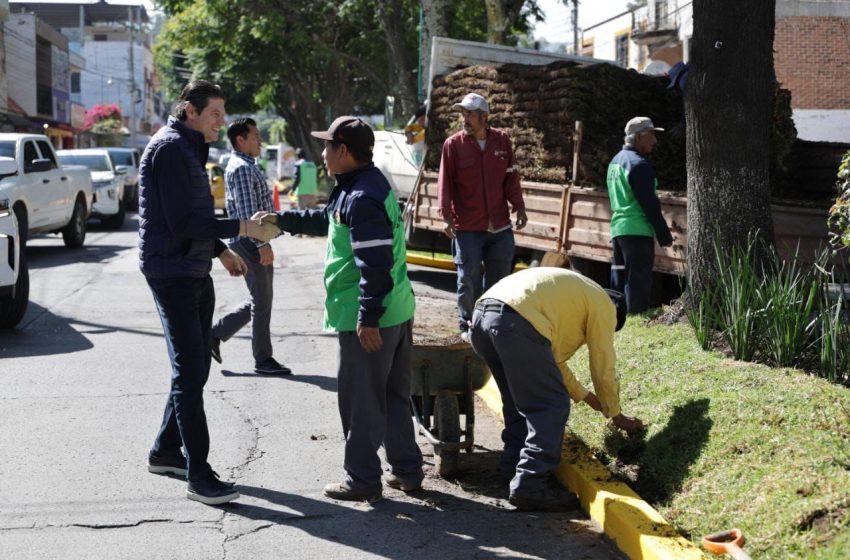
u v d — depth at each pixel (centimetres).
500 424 694
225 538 481
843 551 388
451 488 564
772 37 711
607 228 978
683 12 2789
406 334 539
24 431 657
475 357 584
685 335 698
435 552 469
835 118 2392
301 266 1641
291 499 538
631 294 853
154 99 10000
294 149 5309
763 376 583
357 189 502
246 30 3269
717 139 710
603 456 568
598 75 1041
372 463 535
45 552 461
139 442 636
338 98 4156
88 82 8588
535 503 522
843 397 532
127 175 3080
